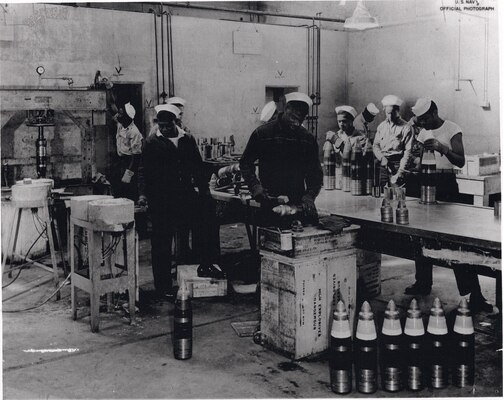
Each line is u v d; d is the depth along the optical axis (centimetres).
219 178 544
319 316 354
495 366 346
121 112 740
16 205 496
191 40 827
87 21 732
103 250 439
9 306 472
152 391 318
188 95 833
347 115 597
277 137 421
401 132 657
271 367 345
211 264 500
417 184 532
